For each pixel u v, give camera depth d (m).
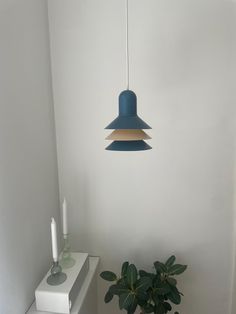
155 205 1.33
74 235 1.42
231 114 1.21
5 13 0.87
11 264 0.91
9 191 0.90
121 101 0.84
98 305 1.44
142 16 1.17
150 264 1.39
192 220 1.32
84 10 1.20
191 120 1.23
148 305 1.21
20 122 0.97
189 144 1.25
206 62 1.18
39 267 1.13
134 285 1.19
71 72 1.26
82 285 1.17
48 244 1.23
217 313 1.41
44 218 1.19
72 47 1.24
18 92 0.96
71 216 1.40
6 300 0.88
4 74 0.87
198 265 1.37
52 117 1.29
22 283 0.98
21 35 0.98
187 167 1.28
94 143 1.31
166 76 1.21
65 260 1.19
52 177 1.29
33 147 1.08
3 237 0.87
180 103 1.22
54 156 1.32
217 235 1.33
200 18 1.15
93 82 1.25
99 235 1.40
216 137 1.24
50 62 1.25
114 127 0.80
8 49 0.89
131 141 0.86
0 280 0.85
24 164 1.01
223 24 1.15
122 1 1.17
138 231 1.37
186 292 1.40
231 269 1.35
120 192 1.34
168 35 1.17
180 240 1.35
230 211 1.30
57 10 1.21
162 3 1.15
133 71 1.22
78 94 1.27
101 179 1.34
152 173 1.30
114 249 1.40
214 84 1.19
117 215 1.37
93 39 1.22
